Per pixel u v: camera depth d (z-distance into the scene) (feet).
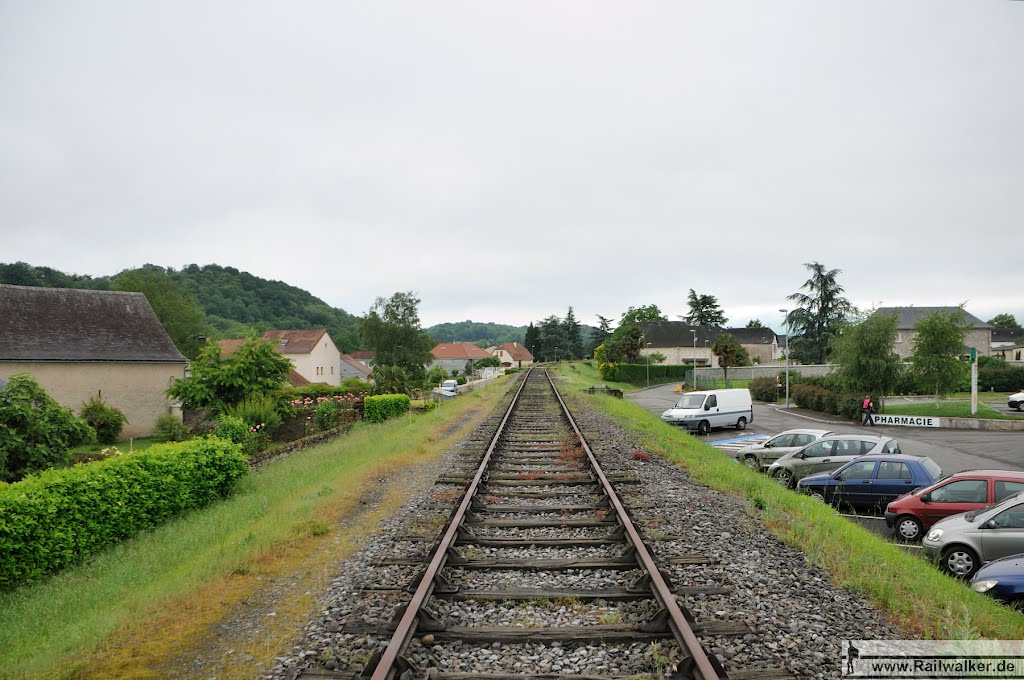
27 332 102.17
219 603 21.63
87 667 17.39
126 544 33.50
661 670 15.69
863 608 20.76
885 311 245.04
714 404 101.24
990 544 31.48
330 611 20.06
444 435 68.64
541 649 17.04
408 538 27.71
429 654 16.62
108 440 95.66
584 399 118.11
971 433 94.02
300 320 452.35
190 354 224.53
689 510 33.19
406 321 271.69
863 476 47.73
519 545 26.50
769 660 16.40
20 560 27.55
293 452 68.39
